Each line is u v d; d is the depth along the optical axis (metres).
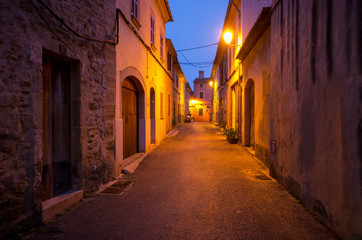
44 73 3.46
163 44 12.19
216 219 3.14
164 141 11.66
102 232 2.84
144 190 4.42
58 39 3.41
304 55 3.45
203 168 6.07
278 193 4.13
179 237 2.69
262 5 9.15
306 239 2.62
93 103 4.34
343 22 2.48
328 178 2.84
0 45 2.61
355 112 2.29
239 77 10.41
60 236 2.75
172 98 16.78
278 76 4.68
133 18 6.45
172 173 5.65
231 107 13.93
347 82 2.41
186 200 3.87
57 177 3.71
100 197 4.05
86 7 4.09
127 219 3.18
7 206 2.67
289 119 4.12
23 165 2.85
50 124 3.57
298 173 3.77
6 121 2.65
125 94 6.76
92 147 4.32
